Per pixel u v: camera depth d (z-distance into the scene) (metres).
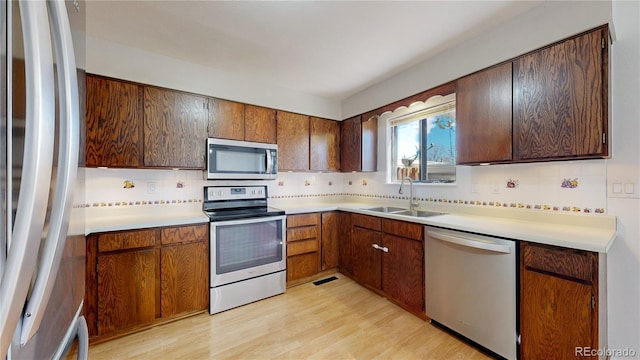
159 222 2.02
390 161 3.24
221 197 2.78
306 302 2.44
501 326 1.60
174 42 2.08
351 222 2.92
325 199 3.72
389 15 1.73
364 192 3.54
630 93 1.51
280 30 1.91
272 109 2.95
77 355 0.85
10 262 0.44
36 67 0.47
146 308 1.97
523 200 1.98
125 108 2.11
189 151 2.41
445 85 2.22
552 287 1.40
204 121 2.49
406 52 2.23
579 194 1.71
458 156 2.08
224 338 1.90
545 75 1.61
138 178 2.40
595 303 1.27
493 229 1.65
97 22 1.81
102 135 2.01
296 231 2.81
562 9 1.54
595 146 1.43
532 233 1.51
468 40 2.02
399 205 3.05
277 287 2.60
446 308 1.91
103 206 2.24
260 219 2.50
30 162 0.46
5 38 0.46
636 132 1.50
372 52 2.23
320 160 3.34
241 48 2.16
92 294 1.78
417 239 2.14
